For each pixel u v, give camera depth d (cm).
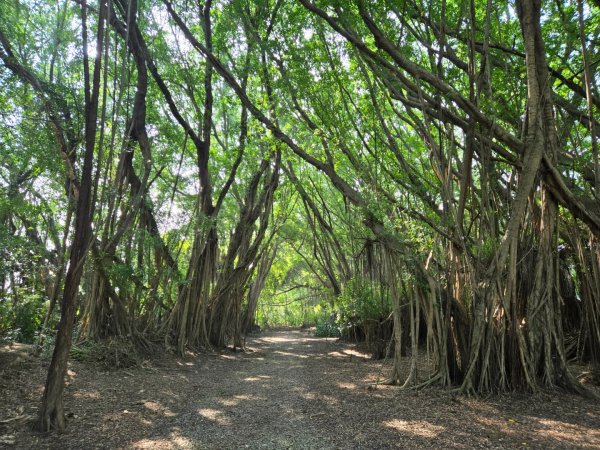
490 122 719
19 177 1032
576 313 1063
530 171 720
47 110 834
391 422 559
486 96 841
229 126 1689
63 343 521
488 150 773
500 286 726
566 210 912
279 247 3036
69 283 522
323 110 898
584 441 487
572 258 990
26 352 830
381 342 1235
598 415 597
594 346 857
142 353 1062
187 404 659
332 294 1744
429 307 806
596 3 775
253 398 703
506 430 526
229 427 539
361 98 955
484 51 724
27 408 569
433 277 817
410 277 795
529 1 722
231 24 1047
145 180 1047
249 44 1017
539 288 765
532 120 730
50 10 1091
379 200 830
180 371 986
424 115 739
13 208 966
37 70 1091
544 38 854
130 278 1057
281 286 3522
